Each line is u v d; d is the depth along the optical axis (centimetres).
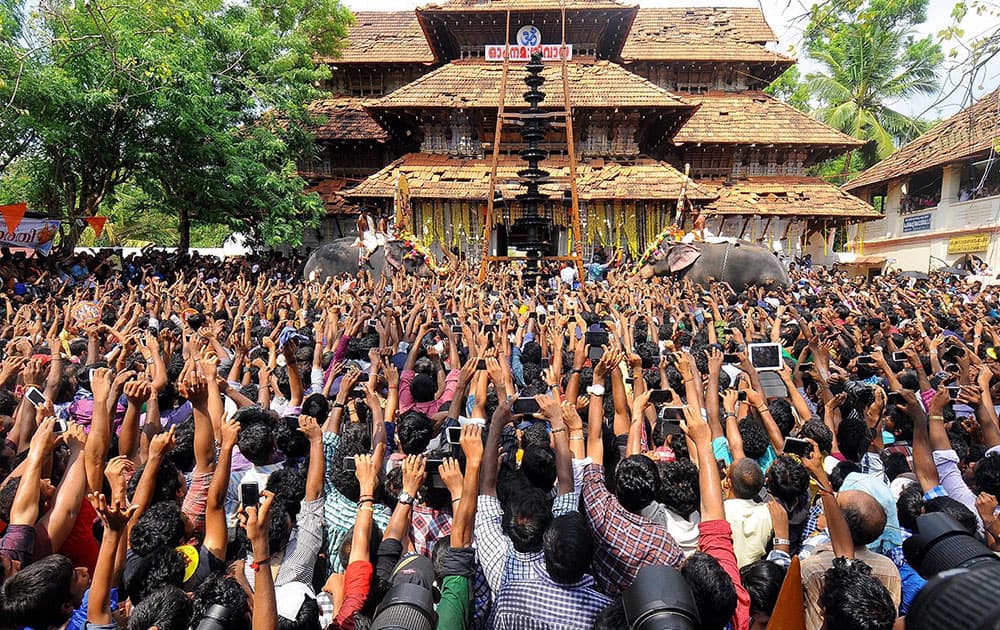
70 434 436
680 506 441
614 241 3203
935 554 288
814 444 477
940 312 1463
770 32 4197
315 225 3212
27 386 657
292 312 1375
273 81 3012
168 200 2891
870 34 1453
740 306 1582
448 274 2502
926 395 726
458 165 3359
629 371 791
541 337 1004
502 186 3131
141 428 583
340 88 4206
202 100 2505
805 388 862
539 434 564
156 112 2466
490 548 386
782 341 1138
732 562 376
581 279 2180
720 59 3912
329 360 895
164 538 395
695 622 225
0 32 1950
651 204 3188
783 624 272
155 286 1655
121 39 2167
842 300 1798
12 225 2236
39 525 394
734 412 555
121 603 376
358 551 375
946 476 527
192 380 468
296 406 691
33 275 2077
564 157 3422
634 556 355
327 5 3588
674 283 2270
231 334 1001
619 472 397
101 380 427
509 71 3472
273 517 427
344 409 612
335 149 3928
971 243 3228
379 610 303
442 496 462
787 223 3619
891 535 461
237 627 320
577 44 3634
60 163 2403
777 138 3641
